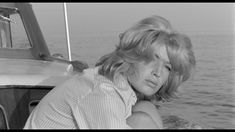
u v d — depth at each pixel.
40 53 2.07
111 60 1.11
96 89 1.06
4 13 2.04
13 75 1.41
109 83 1.08
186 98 3.38
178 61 1.16
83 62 1.82
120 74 1.11
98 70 1.13
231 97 3.55
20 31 2.06
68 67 1.78
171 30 1.15
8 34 2.03
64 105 1.09
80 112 1.05
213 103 3.44
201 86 3.65
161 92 1.26
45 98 1.16
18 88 1.37
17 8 2.07
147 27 1.12
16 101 1.36
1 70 1.51
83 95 1.07
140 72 1.12
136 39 1.11
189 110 3.17
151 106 1.20
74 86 1.11
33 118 1.15
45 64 1.83
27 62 1.85
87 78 1.12
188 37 1.18
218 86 3.72
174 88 1.25
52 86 1.44
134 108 1.18
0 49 1.92
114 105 1.05
